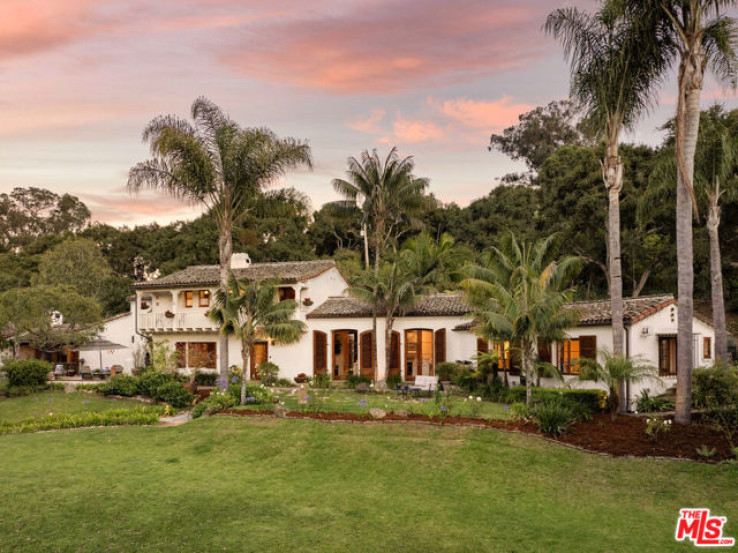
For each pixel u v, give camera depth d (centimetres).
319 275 3347
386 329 2825
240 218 2678
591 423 1653
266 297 2211
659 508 1140
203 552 952
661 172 2120
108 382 2728
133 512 1140
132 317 3791
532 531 1038
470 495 1245
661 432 1510
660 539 991
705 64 1623
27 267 6203
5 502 1191
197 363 3309
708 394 1517
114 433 1900
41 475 1412
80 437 1861
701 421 1602
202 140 2544
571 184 3809
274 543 989
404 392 2383
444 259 3997
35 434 1920
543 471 1352
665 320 2272
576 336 2250
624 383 1925
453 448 1499
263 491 1295
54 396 2702
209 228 5594
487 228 5750
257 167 2544
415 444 1545
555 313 1766
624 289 4188
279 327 2170
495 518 1109
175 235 6181
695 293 4003
